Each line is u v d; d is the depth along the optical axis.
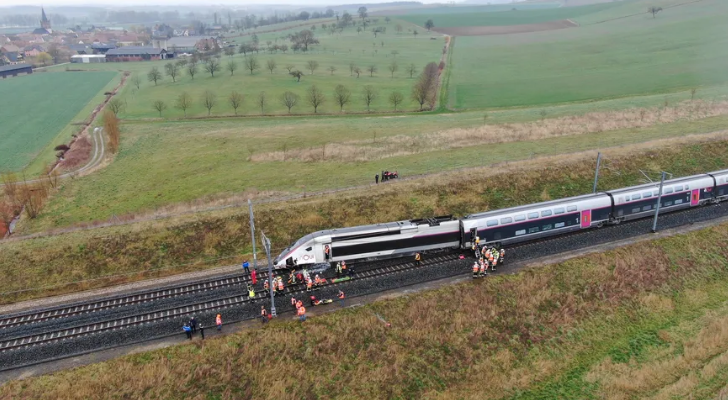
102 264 49.72
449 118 104.81
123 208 69.88
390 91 145.25
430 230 47.41
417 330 38.28
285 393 33.31
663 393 33.53
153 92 158.38
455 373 35.44
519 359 36.91
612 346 38.31
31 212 69.88
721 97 95.31
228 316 40.06
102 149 105.31
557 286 43.31
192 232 53.66
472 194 60.03
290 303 41.53
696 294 43.59
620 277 44.50
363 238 46.25
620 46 181.38
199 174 79.50
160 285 45.75
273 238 53.53
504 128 87.88
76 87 179.12
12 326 40.28
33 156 104.69
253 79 165.62
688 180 55.59
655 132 78.88
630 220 54.09
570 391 34.31
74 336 38.53
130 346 37.09
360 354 36.22
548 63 170.88
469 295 41.69
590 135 80.62
